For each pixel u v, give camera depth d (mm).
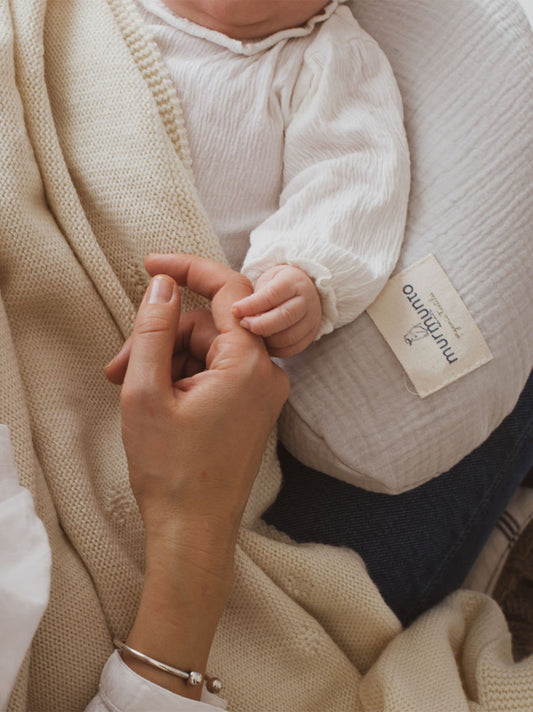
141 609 665
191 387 683
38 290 748
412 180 804
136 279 779
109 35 788
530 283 777
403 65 819
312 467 809
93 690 704
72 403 752
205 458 671
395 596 818
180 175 763
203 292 736
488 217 777
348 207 772
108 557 719
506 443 856
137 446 676
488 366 770
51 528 711
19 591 615
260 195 827
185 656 659
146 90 773
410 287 775
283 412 793
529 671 750
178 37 816
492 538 926
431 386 768
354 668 777
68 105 786
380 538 821
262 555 765
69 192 762
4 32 766
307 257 743
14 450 696
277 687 749
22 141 752
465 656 790
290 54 818
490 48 796
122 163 767
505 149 782
